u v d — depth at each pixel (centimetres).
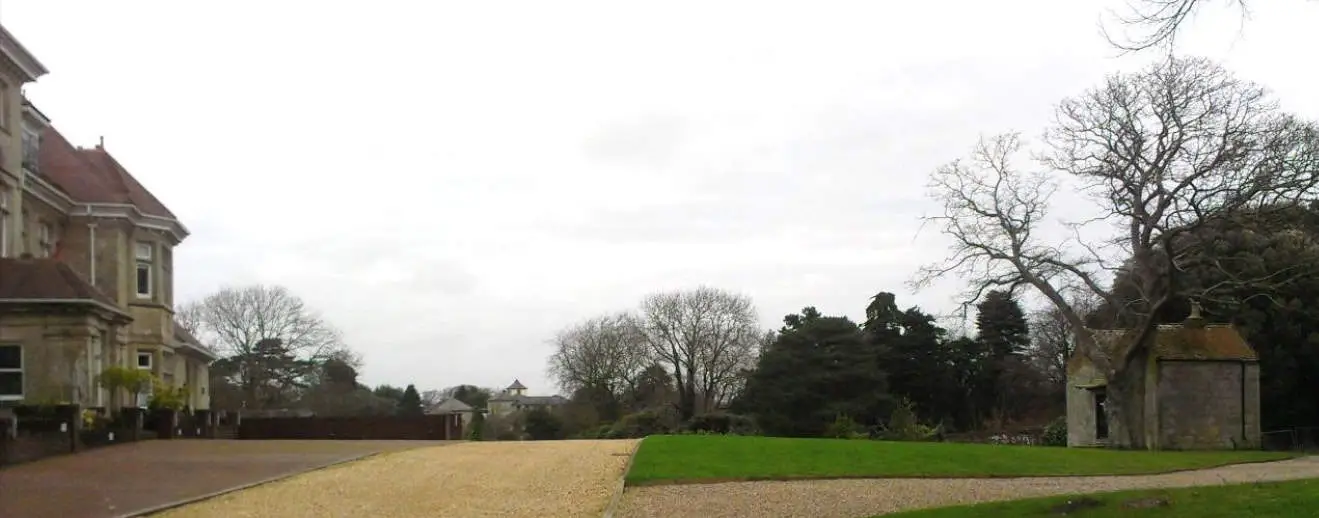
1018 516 1348
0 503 1586
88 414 2747
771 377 6344
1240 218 3309
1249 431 3797
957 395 7150
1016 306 7188
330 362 8281
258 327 7681
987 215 3788
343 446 2931
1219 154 3238
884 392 6306
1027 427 6384
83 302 2845
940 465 2311
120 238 3834
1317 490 1367
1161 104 3316
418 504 1684
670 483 1989
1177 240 3806
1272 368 4434
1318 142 3572
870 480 2072
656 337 7956
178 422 3406
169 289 4241
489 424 8544
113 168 4019
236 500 1697
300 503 1673
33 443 2261
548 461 2414
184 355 4656
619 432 6319
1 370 2809
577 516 1569
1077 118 4609
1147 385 3584
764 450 2561
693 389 7950
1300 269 4203
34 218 3469
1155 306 3459
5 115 3095
